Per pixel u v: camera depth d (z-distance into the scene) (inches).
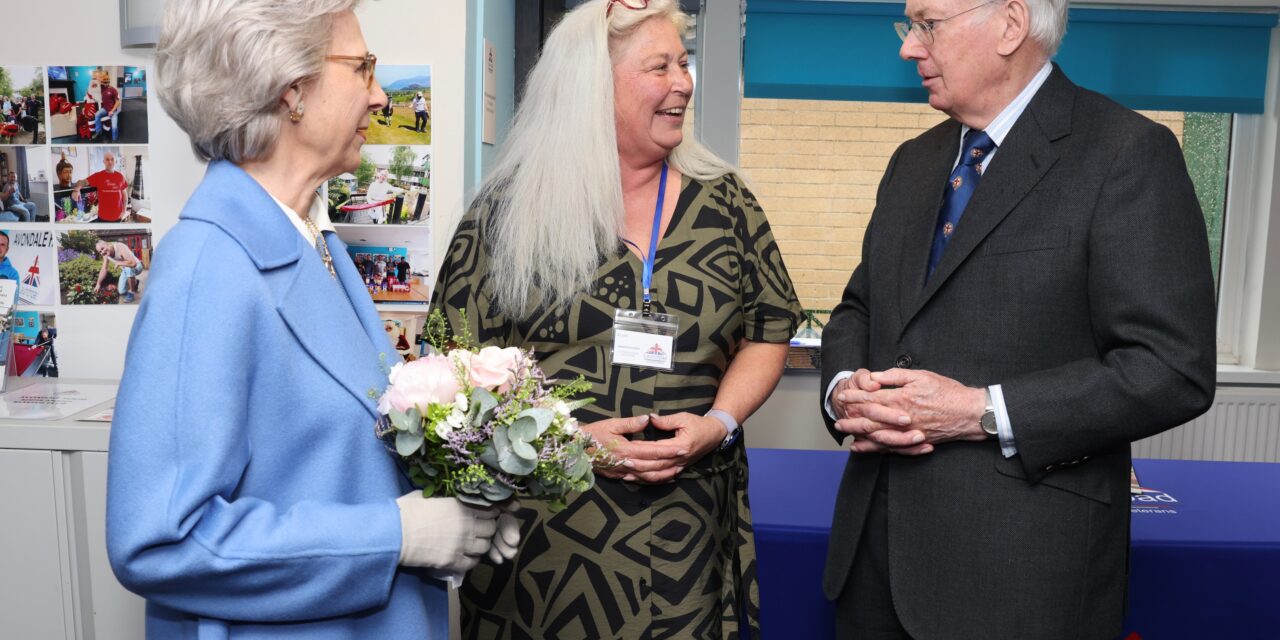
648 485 62.2
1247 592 76.6
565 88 64.2
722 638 65.3
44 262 94.8
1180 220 54.2
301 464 38.6
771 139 152.9
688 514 63.1
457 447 38.0
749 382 67.6
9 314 87.7
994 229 57.8
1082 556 56.7
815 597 80.4
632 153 65.2
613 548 62.0
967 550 57.7
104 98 92.7
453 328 65.9
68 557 76.2
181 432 34.3
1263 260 152.9
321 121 39.8
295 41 37.2
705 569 63.4
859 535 64.3
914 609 59.6
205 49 36.7
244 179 38.8
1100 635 57.9
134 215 94.3
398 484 42.1
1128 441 54.7
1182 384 52.4
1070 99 58.8
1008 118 59.8
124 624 77.9
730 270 65.7
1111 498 57.8
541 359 65.2
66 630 76.9
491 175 68.4
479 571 64.0
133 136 93.1
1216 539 77.3
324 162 41.1
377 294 97.3
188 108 37.3
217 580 35.2
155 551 34.2
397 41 95.9
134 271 95.1
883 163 153.1
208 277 35.8
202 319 35.2
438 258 97.8
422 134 96.0
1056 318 56.6
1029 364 57.2
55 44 92.4
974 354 58.4
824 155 153.1
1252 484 93.7
